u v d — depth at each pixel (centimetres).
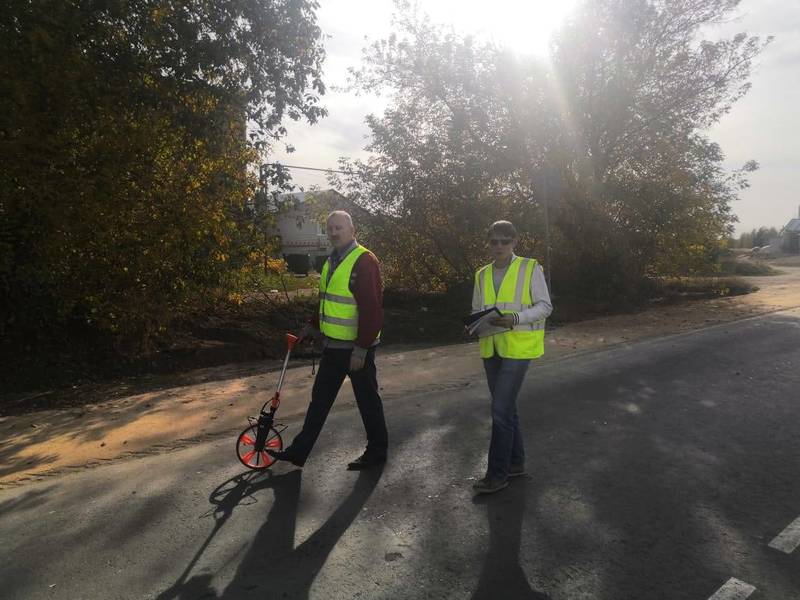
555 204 1450
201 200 902
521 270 412
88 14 792
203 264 958
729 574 315
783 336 1041
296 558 343
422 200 1391
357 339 441
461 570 325
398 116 1407
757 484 428
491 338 420
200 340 1008
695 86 1471
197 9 909
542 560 333
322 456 505
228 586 317
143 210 852
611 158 1536
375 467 475
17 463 524
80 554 357
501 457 419
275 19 955
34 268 808
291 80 1025
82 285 867
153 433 589
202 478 468
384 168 1424
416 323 1232
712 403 636
